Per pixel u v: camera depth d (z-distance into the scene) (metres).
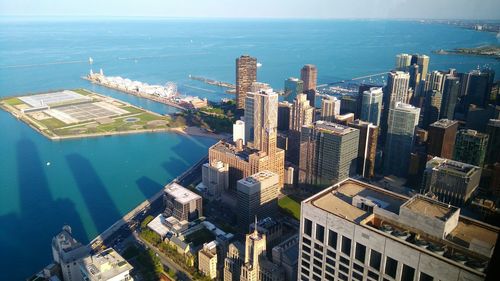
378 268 136.75
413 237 138.88
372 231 134.88
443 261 119.31
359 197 155.75
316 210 151.62
